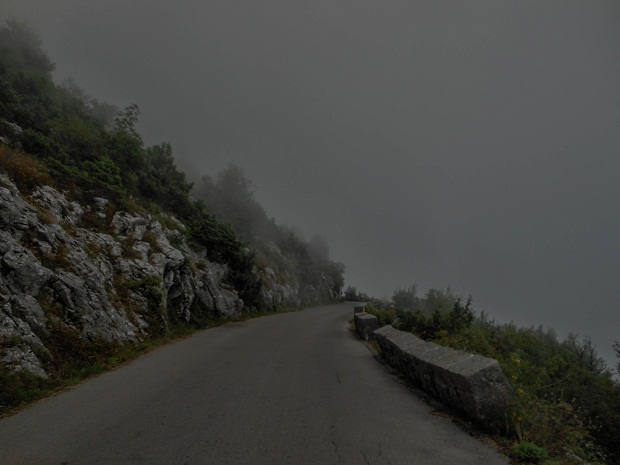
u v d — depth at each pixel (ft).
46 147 38.75
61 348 20.86
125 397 17.12
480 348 31.58
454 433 14.08
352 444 12.77
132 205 45.34
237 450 11.88
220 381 20.79
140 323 31.04
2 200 24.73
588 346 43.83
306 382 21.62
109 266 32.60
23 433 12.63
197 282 49.44
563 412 17.08
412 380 22.85
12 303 19.49
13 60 60.39
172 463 10.80
